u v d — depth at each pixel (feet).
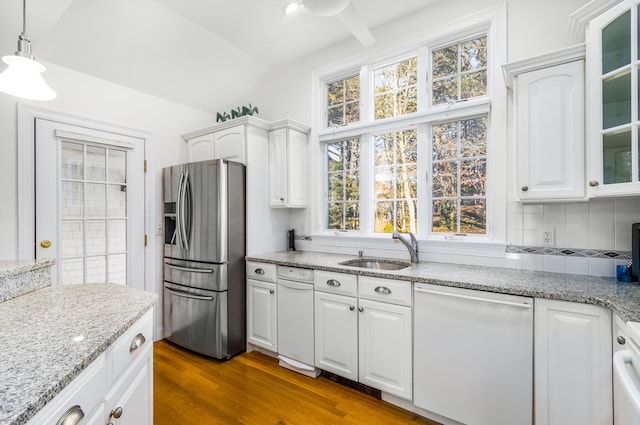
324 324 7.36
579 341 4.54
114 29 7.71
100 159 8.71
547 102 5.56
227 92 11.10
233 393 6.90
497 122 6.97
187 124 10.80
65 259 8.01
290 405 6.47
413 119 8.14
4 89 4.28
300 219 10.36
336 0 5.25
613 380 4.26
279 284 8.30
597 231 5.92
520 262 6.68
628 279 5.38
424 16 8.00
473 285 5.42
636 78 4.44
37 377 2.33
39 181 7.57
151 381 4.38
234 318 8.74
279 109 10.94
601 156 4.89
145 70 9.04
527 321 4.96
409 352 6.15
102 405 3.08
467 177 7.59
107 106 8.77
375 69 9.12
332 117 10.02
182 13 8.00
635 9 4.42
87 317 3.68
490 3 7.07
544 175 5.59
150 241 9.75
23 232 7.30
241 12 8.00
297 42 9.50
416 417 6.11
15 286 4.53
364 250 8.96
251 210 9.22
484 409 5.36
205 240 8.66
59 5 5.56
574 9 6.18
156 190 9.95
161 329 10.01
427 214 8.05
